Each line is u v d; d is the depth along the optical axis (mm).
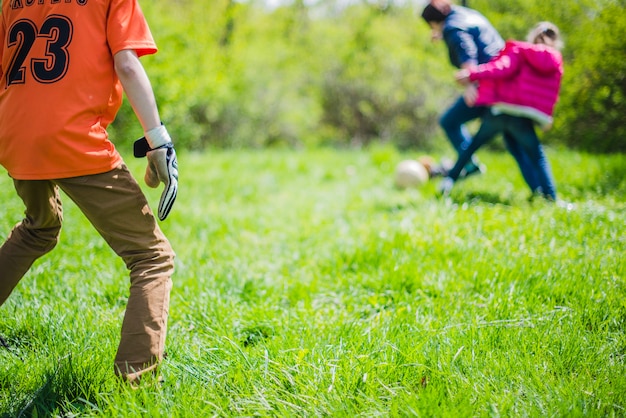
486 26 5762
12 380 2363
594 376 2377
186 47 11617
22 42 2244
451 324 2836
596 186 5750
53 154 2150
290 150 12766
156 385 2260
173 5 12672
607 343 2602
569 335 2625
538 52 5109
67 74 2154
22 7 2303
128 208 2275
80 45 2170
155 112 2244
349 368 2385
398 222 4992
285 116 14672
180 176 8180
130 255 2338
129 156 9789
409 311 3094
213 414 2139
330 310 3316
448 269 3680
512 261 3623
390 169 9500
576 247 3805
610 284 3176
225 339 2730
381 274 3734
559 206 4734
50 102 2143
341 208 6414
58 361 2430
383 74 14211
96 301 3410
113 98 2293
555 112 8812
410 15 14414
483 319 2949
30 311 3053
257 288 3707
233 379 2379
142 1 10531
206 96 12453
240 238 5109
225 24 13234
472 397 2166
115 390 2229
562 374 2365
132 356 2225
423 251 4027
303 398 2211
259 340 2951
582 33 8570
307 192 7699
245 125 14297
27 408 2172
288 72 14812
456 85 12586
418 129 14086
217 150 13219
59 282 3650
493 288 3330
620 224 4156
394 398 2180
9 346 2742
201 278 3754
